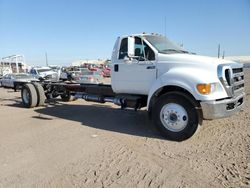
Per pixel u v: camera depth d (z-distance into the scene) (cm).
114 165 450
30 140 601
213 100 535
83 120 798
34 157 495
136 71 670
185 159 468
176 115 573
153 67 638
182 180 389
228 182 379
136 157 483
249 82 1939
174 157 479
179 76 571
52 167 448
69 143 571
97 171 428
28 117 862
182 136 568
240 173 406
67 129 692
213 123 700
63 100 1175
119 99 719
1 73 3850
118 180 396
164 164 449
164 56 625
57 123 764
